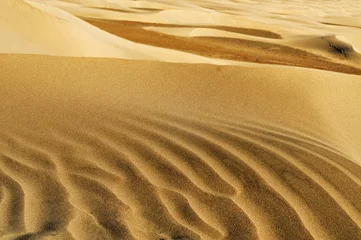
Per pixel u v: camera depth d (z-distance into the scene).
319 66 14.29
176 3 32.84
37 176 3.40
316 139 4.93
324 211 3.21
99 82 5.76
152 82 6.02
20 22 7.36
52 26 7.76
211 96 5.87
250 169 3.81
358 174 3.97
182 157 3.96
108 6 27.17
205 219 2.97
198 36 17.59
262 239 2.80
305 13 38.62
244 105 5.72
